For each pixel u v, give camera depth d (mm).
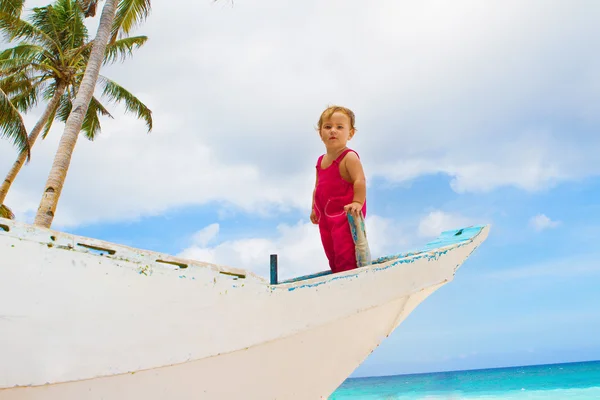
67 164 10422
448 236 3562
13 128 12250
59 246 1549
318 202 3211
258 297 2061
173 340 1751
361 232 2840
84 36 17125
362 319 2584
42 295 1488
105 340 1594
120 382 1655
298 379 2346
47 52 16516
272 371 2184
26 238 1489
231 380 2008
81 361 1539
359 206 2865
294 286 2240
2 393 1424
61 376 1495
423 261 2900
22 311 1447
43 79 17172
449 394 44531
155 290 1730
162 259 1778
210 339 1856
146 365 1676
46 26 16875
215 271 1925
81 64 17328
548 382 48625
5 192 14289
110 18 11891
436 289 3115
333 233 3031
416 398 43625
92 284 1589
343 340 2529
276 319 2115
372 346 2781
